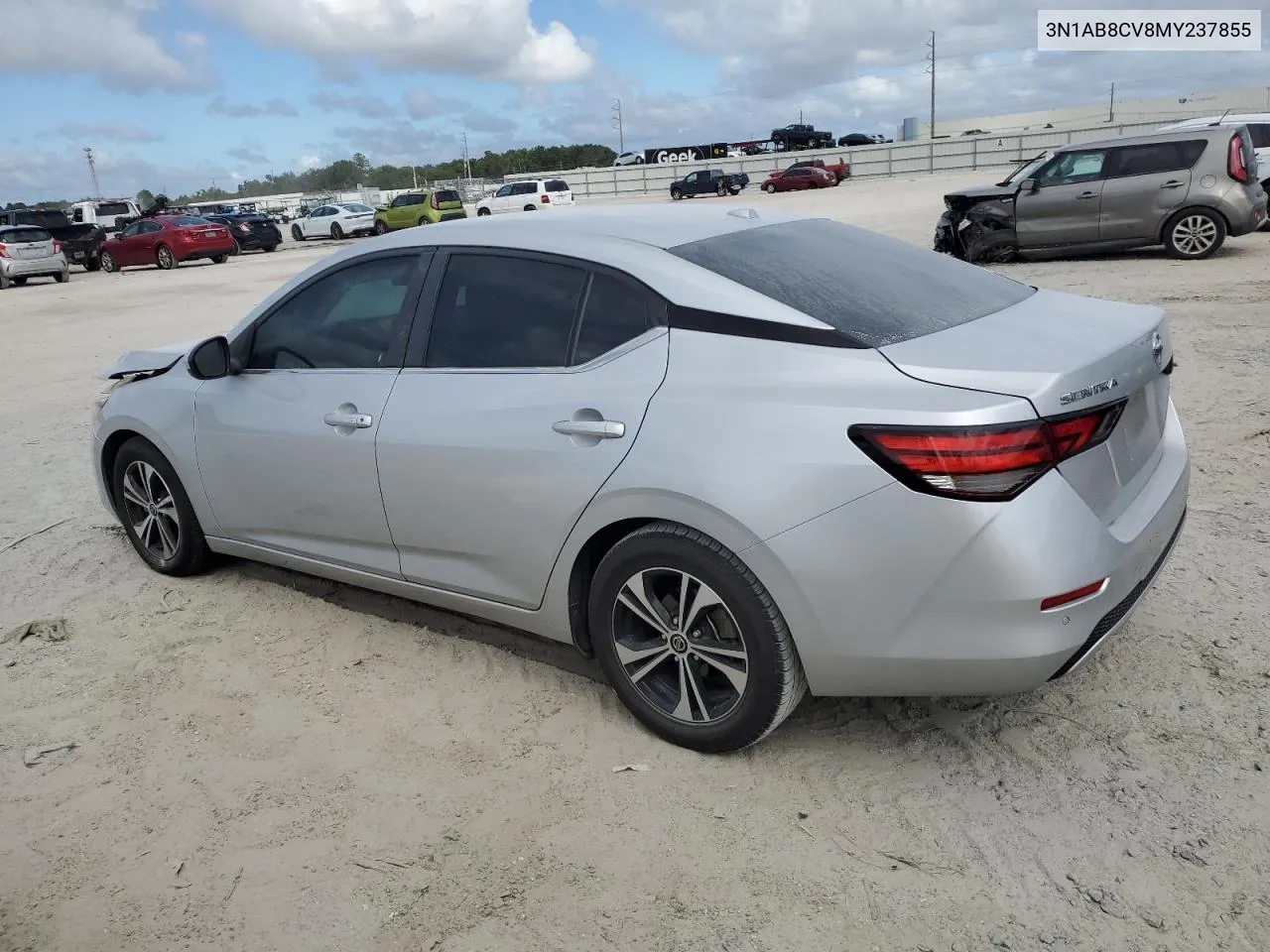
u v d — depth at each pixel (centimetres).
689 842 268
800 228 353
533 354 318
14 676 383
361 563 378
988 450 239
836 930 235
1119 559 260
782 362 270
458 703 346
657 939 236
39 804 302
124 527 487
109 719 348
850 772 293
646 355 292
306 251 3328
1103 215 1284
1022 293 335
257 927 247
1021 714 314
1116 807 269
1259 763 281
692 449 273
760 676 280
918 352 263
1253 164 1238
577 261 315
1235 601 373
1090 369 256
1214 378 686
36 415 875
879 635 259
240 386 402
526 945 236
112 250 2898
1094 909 235
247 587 456
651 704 311
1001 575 244
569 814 282
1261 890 237
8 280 2498
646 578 297
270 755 321
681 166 6669
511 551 323
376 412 350
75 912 255
